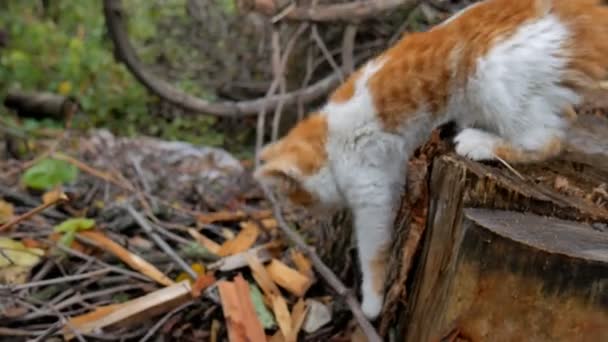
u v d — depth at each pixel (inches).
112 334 46.8
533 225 39.0
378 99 44.5
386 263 46.8
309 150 47.1
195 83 94.3
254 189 67.7
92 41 106.5
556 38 40.5
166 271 52.7
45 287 50.5
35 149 73.9
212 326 48.3
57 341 46.3
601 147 43.1
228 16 98.0
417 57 43.6
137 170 68.2
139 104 93.3
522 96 40.8
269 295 50.2
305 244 52.7
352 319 49.1
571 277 37.1
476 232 38.2
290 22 64.9
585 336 37.8
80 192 62.6
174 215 60.6
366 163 45.6
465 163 41.1
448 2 63.4
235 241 55.8
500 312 38.5
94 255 53.8
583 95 41.1
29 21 113.7
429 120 44.1
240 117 83.5
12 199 60.6
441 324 39.9
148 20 107.3
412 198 44.0
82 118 88.8
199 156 72.8
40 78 97.0
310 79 78.4
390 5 60.8
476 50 41.8
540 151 41.6
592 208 40.4
